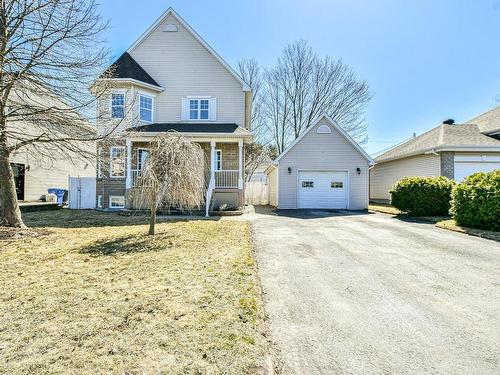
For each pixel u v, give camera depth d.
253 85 32.91
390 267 5.75
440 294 4.43
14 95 9.20
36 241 7.68
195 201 8.65
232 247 7.02
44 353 2.74
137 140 14.62
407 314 3.78
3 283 4.57
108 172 15.83
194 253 6.43
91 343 2.90
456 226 10.15
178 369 2.51
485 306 4.02
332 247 7.45
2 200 8.88
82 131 9.19
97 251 6.61
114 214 13.63
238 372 2.48
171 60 17.19
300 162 18.58
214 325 3.25
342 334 3.28
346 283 4.88
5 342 2.93
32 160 17.73
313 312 3.82
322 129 18.62
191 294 4.11
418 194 13.47
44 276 4.90
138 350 2.78
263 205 24.25
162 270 5.20
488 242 8.00
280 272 5.45
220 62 17.19
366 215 14.73
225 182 15.23
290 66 31.92
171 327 3.20
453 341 3.15
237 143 16.70
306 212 16.42
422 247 7.44
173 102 17.09
